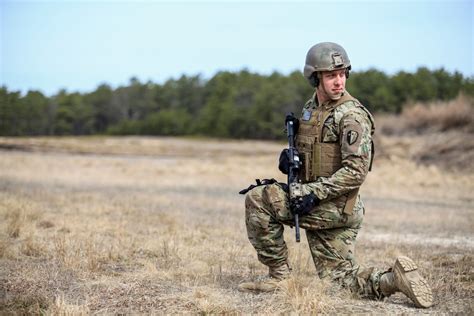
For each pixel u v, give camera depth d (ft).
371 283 23.76
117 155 171.22
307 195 23.70
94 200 60.70
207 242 38.63
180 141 304.30
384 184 95.04
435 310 22.74
